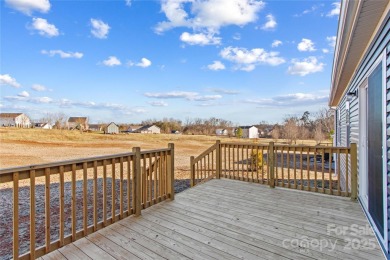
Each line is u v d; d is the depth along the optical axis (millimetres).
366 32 2932
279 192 4773
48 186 2428
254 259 2307
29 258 2256
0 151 16734
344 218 3361
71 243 2633
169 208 3811
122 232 2920
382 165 2555
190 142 29031
